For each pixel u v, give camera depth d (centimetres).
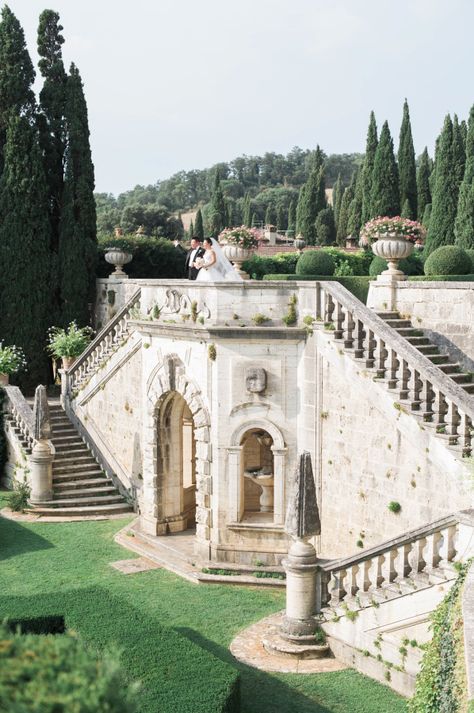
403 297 2233
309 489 1600
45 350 3831
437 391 1670
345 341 1894
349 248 5438
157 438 2323
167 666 1273
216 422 2064
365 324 1847
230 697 1202
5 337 3791
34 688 528
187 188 18550
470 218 3956
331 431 1950
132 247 4159
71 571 2041
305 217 7594
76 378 3045
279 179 19038
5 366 3072
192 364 2136
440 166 4538
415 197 5934
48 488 2617
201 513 2106
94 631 1384
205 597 1873
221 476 2075
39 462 2597
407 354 1739
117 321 2802
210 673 1255
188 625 1703
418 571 1441
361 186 6850
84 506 2623
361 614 1515
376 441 1820
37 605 1498
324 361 1955
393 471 1780
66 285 3834
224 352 2039
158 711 1131
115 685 567
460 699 912
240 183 17400
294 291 2016
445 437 1639
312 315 1981
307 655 1560
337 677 1484
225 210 7938
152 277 4262
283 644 1581
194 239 2364
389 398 1778
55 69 3950
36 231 3797
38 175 3797
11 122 3759
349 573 1577
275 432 2034
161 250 4269
